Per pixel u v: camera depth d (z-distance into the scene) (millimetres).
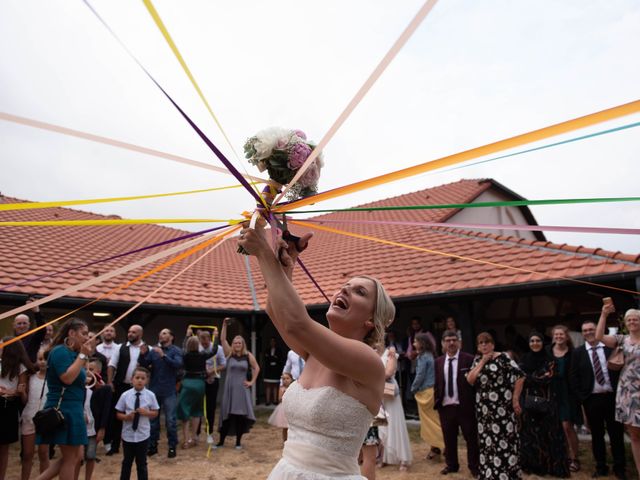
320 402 1555
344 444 1533
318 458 1509
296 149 1629
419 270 10391
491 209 15328
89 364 5289
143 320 10258
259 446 7465
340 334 1774
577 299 10484
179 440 7875
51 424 3885
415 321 9055
